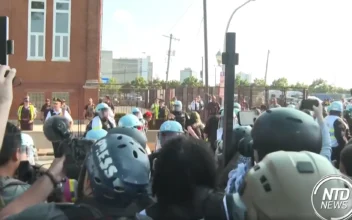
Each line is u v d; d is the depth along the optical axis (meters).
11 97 1.93
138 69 141.38
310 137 2.26
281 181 1.53
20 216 1.87
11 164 2.82
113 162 1.81
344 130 7.83
